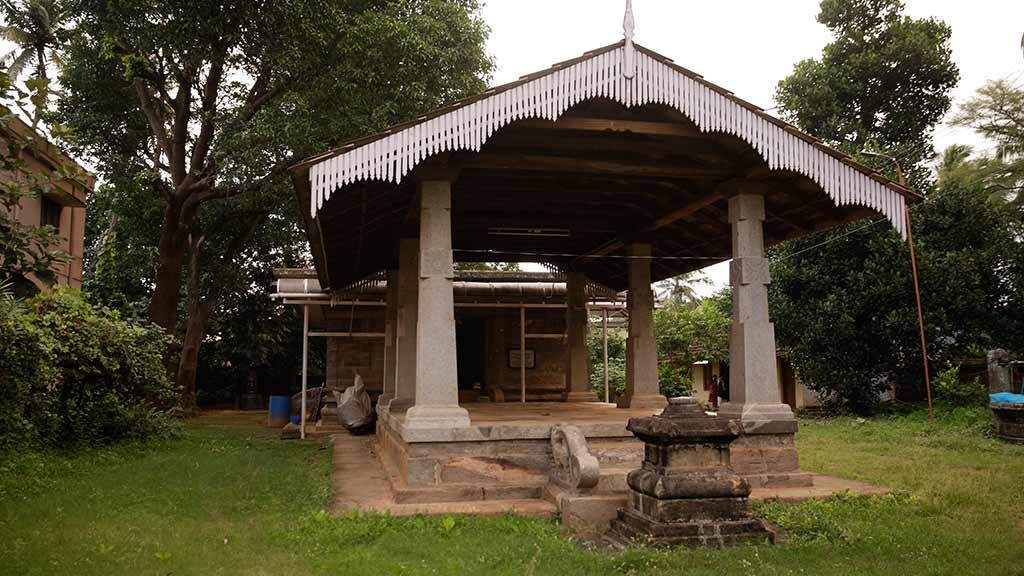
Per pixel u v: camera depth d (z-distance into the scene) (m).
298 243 26.41
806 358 20.56
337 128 14.92
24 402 8.55
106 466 9.20
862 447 12.76
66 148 18.03
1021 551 5.52
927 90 22.14
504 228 12.20
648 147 8.20
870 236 19.80
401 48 14.83
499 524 6.26
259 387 33.09
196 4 13.80
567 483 6.94
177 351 18.70
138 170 18.70
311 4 14.03
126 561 4.92
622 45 7.38
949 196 19.61
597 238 13.00
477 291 16.48
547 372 18.22
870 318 19.78
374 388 18.25
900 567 5.12
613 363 27.78
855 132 21.62
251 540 5.74
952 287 18.34
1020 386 16.70
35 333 8.11
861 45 22.25
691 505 5.81
